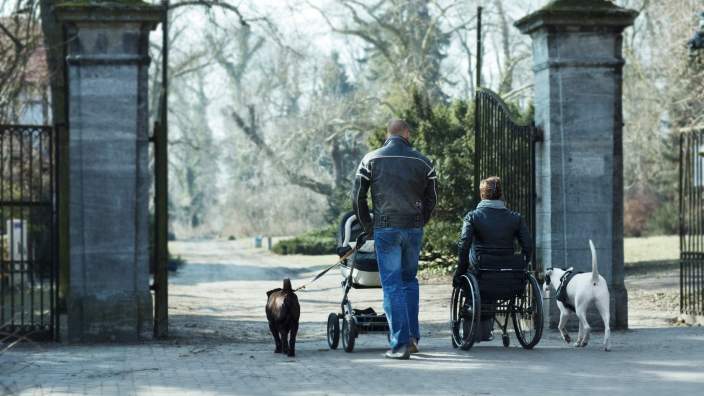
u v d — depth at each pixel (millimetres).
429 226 30547
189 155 99875
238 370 10469
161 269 14258
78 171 13766
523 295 12375
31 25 25828
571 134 14789
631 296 23000
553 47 14828
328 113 62844
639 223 62188
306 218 92188
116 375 10203
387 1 55406
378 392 8797
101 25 13805
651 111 49500
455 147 30672
